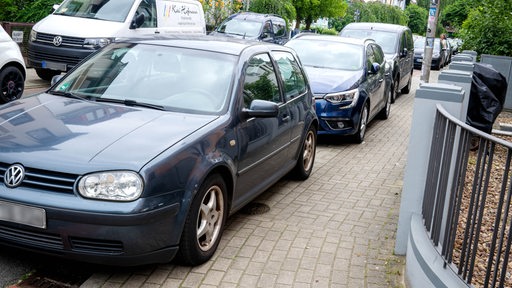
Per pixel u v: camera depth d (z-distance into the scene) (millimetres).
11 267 4312
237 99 5129
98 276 4246
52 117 4605
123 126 4453
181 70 5355
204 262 4566
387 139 10641
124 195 3826
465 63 7367
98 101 5094
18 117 4633
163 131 4434
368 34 16391
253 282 4301
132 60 5523
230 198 4957
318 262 4711
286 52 7012
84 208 3771
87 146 4090
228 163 4727
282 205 6199
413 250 4145
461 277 3611
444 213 4168
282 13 29953
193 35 6242
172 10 14539
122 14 13188
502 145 3166
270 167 5898
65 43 12430
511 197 3150
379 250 5012
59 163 3904
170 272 4379
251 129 5250
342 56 10812
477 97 8625
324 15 35688
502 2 14914
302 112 6805
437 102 4449
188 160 4246
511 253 4727
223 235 5195
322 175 7625
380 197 6727
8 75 10312
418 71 30516
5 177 3928
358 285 4324
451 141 3900
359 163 8500
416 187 4664
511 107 13844
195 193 4238
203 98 5074
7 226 3951
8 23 14727
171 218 4070
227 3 24078
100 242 3869
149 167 3938
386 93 12516
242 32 18781
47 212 3803
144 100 5074
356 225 5672
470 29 15586
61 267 4371
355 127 9648
